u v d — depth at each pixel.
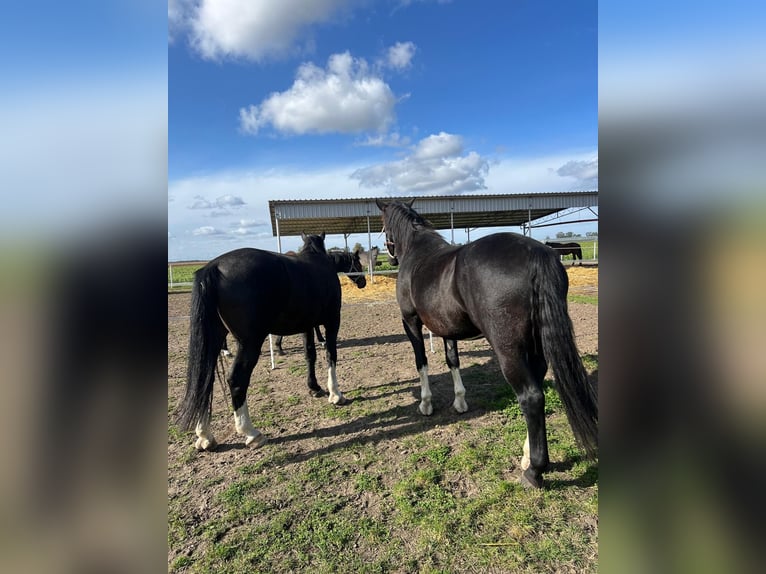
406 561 2.03
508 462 2.88
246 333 3.19
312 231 23.47
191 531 2.34
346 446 3.29
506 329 2.33
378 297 13.94
